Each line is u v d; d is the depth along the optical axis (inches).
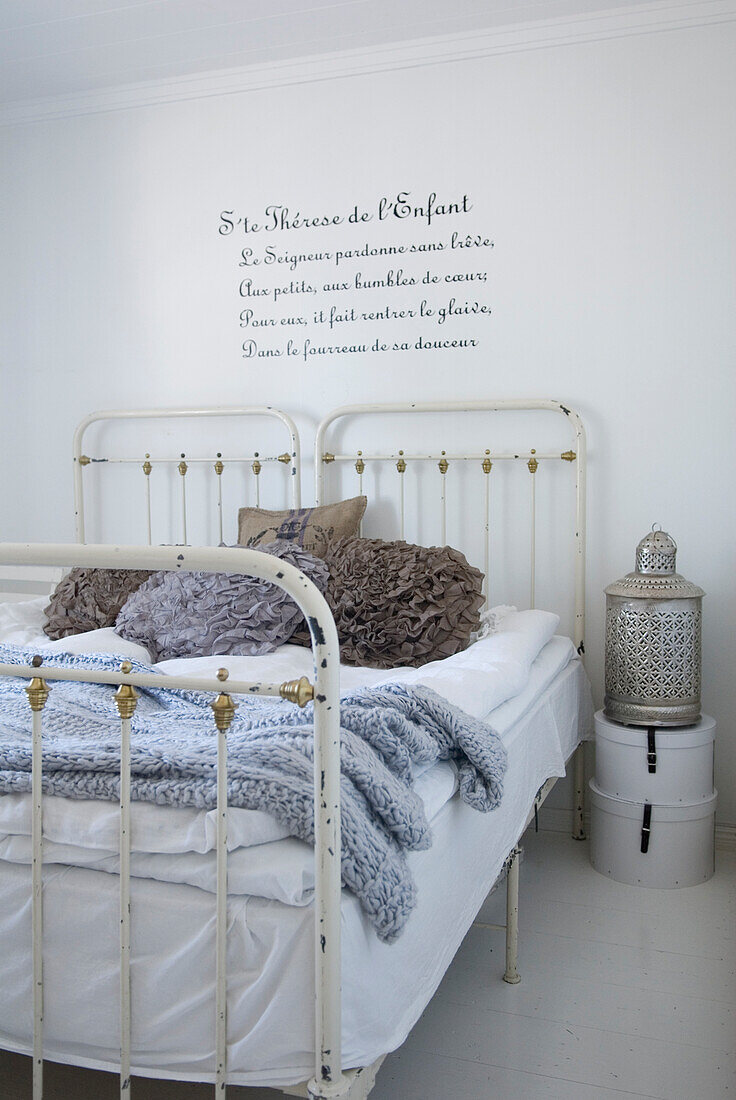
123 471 119.5
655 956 74.6
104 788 42.7
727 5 92.5
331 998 37.6
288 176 109.8
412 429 106.4
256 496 113.3
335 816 37.8
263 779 40.8
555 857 96.4
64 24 98.0
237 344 113.3
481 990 69.7
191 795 40.9
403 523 107.3
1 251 123.0
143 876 41.3
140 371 117.8
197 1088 55.4
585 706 96.4
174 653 85.4
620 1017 65.8
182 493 116.2
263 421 112.6
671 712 89.2
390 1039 42.9
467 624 84.7
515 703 70.2
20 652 73.2
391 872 41.2
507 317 102.1
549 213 99.9
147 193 115.9
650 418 97.5
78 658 70.6
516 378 102.1
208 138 112.8
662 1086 57.8
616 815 89.6
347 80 106.6
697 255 95.2
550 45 98.6
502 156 101.3
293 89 108.8
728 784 96.9
